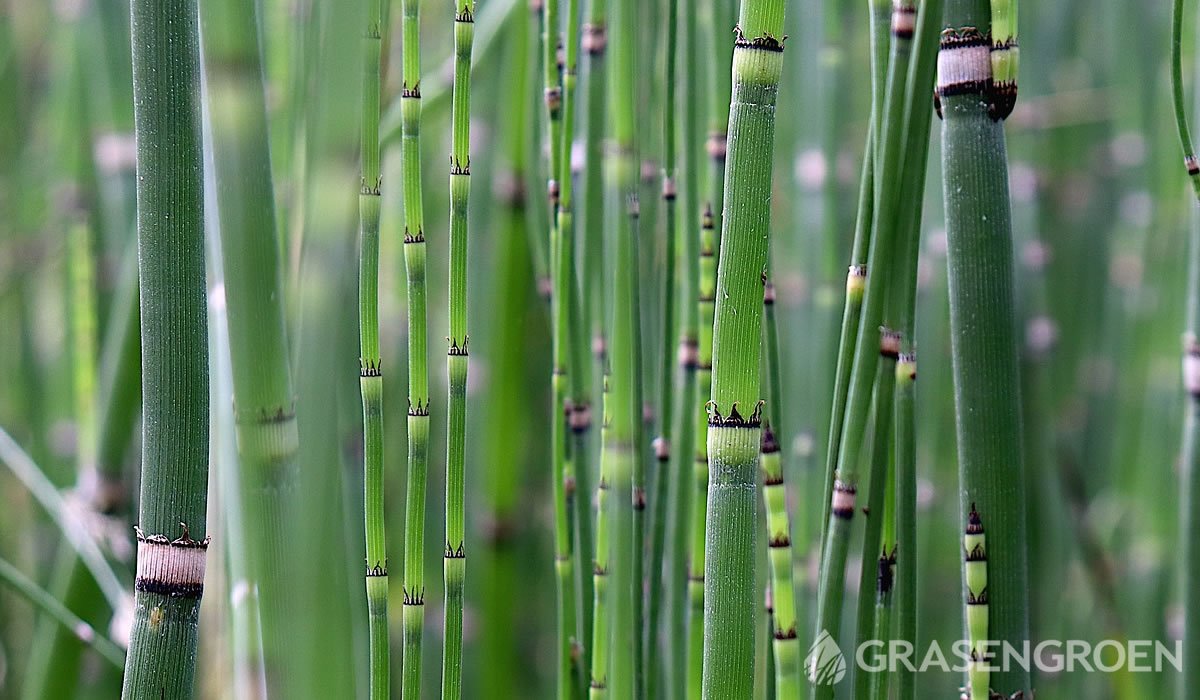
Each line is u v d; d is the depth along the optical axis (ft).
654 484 1.41
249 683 1.23
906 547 1.28
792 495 1.87
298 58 1.20
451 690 1.24
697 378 1.35
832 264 1.69
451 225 1.20
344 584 1.15
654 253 1.47
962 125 1.24
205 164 1.26
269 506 1.14
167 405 1.15
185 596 1.16
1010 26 1.22
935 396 2.13
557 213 1.37
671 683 1.40
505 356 2.02
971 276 1.24
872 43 1.25
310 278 1.13
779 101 2.05
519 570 2.12
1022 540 1.26
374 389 1.20
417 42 1.18
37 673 1.71
